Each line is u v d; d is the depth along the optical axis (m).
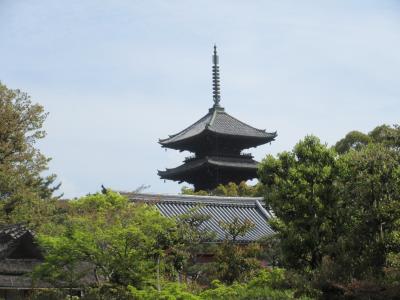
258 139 69.44
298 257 28.53
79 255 25.02
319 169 28.84
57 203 47.31
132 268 25.33
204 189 71.19
